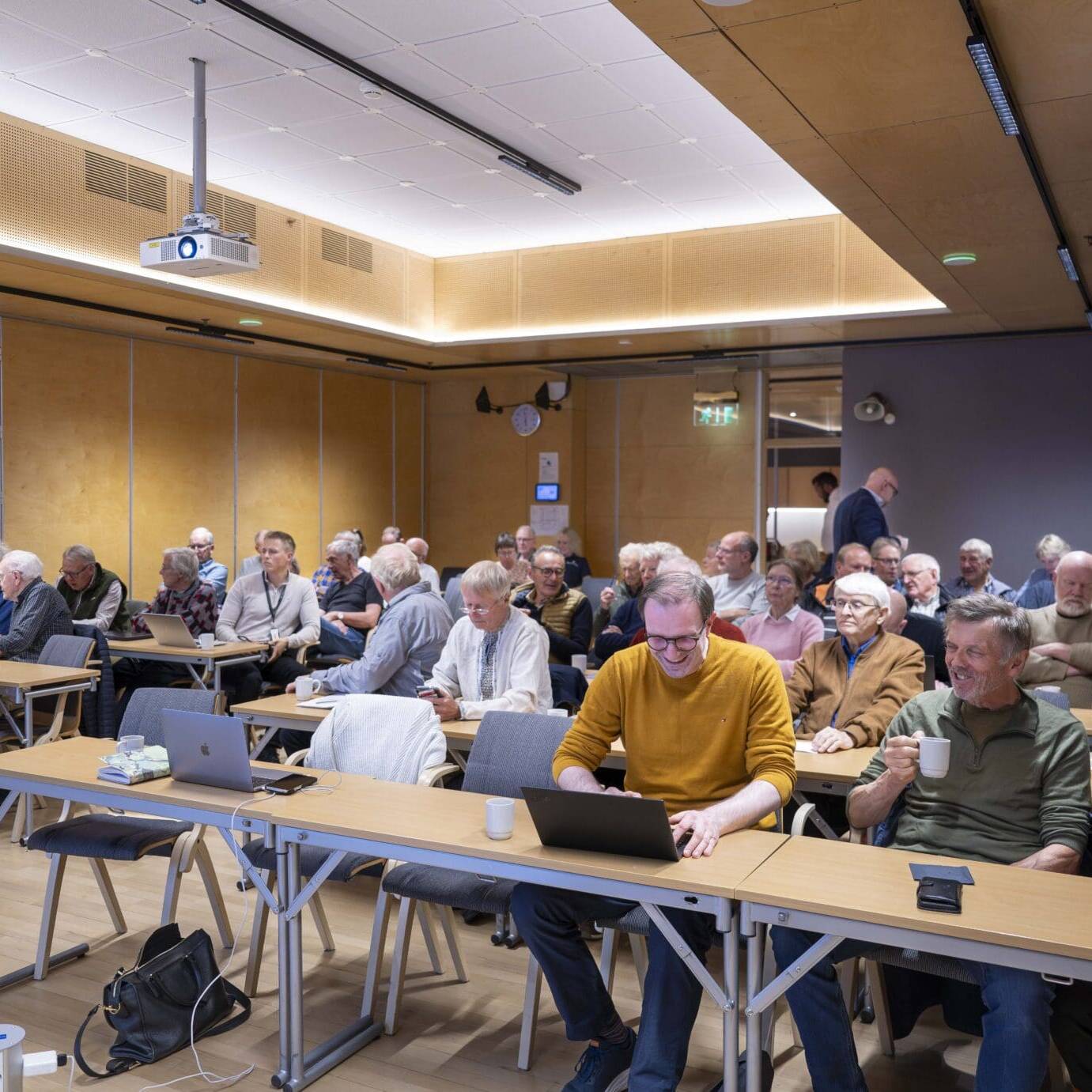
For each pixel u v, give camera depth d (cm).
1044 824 275
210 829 524
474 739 391
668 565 475
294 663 662
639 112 627
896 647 399
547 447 1156
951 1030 329
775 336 893
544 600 667
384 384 1162
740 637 416
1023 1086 227
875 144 439
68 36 528
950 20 331
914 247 597
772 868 251
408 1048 318
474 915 418
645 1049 263
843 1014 261
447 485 1213
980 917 221
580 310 938
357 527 1127
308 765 381
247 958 372
